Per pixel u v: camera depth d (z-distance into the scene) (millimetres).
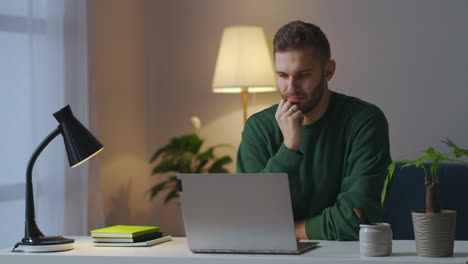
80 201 3529
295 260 1801
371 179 2270
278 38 2309
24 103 3227
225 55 3939
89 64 3670
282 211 1856
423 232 1773
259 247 1907
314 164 2418
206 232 1945
